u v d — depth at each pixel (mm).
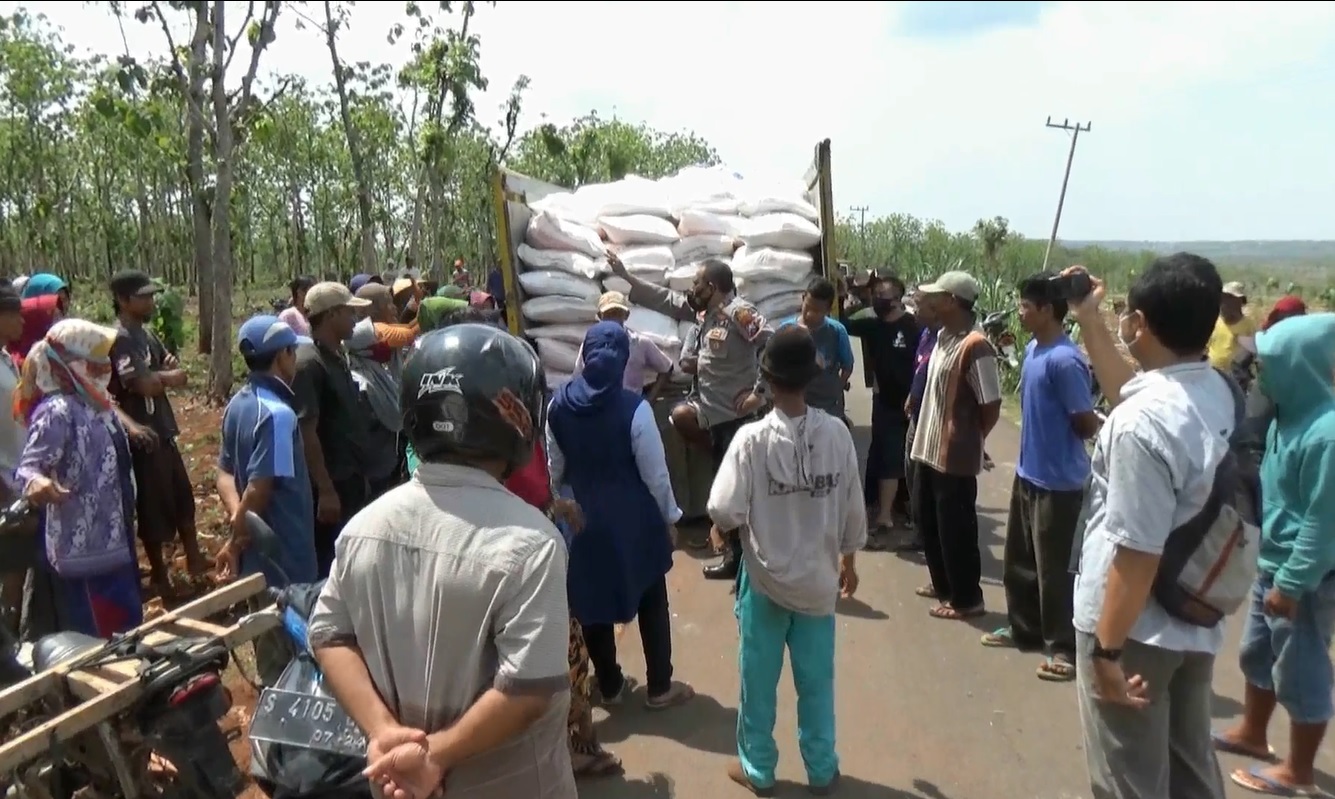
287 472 3984
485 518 1793
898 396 6965
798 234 7367
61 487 4082
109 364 4355
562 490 4246
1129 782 2682
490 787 1807
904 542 6949
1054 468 4684
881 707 4535
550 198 8117
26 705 2529
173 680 2500
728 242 7633
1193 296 2512
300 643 2693
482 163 30516
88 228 33094
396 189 30094
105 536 4250
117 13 11070
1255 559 2602
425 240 30734
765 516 3471
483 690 1749
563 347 7141
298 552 4164
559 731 1902
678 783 3873
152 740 2469
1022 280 4793
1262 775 3719
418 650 1771
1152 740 2664
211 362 11938
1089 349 3467
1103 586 2691
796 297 7402
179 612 2893
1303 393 3352
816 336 6285
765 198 7707
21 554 4402
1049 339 4758
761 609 3646
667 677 4523
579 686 3824
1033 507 4820
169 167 24797
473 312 5648
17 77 25266
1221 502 2518
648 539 4258
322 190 32031
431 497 1835
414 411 1838
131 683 2455
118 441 4352
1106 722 2711
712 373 6340
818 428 3459
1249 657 3867
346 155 29422
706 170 8805
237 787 2592
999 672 4895
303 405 4590
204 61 11547
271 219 36219
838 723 4387
